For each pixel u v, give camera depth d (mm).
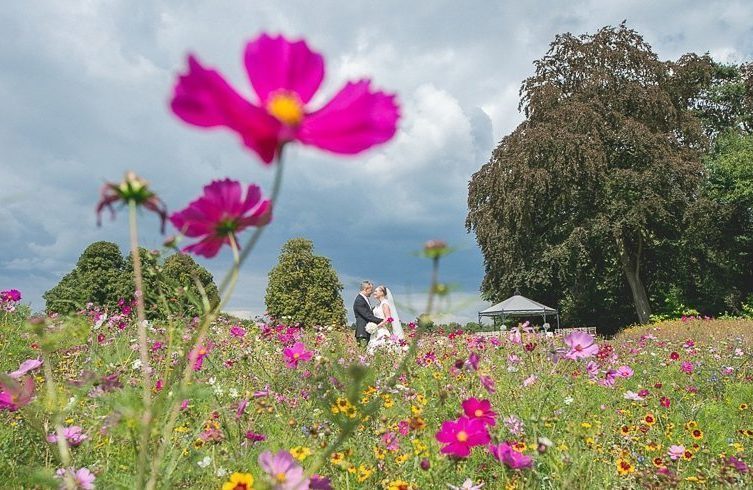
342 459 2574
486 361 5301
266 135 789
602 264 27203
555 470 2703
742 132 28516
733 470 3246
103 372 3486
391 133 853
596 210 25859
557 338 4891
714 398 6156
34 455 2467
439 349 6570
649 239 26109
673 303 27328
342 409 2617
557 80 28188
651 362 8000
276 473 1274
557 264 26750
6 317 5953
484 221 28062
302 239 35219
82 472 1804
